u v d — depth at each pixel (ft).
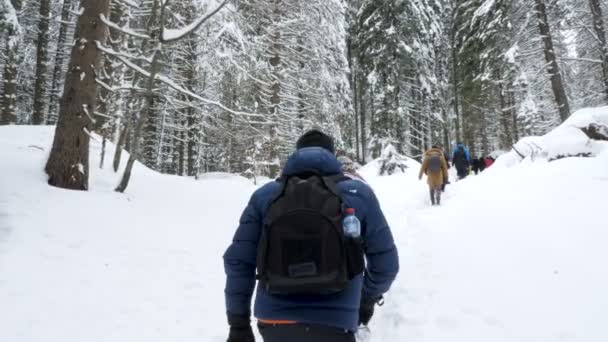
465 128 98.53
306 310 5.36
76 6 50.24
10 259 14.71
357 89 106.52
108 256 16.72
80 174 23.45
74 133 23.29
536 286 12.29
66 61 67.72
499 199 24.29
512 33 59.16
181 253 18.43
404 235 22.17
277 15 54.90
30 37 68.18
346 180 6.33
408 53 81.05
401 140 82.69
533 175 26.94
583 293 11.33
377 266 6.29
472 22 65.67
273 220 5.49
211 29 35.86
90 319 12.07
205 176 54.90
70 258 15.85
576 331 9.95
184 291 14.67
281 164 62.49
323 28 59.00
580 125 30.09
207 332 11.85
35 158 26.37
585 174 22.54
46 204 20.01
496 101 86.07
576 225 15.90
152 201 26.12
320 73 60.95
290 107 61.87
